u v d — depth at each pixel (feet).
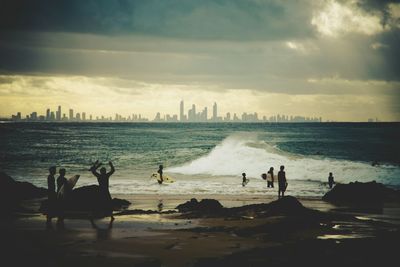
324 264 37.50
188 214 65.31
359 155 213.87
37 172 142.10
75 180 67.67
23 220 60.34
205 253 41.83
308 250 41.91
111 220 60.80
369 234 51.93
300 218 61.26
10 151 240.73
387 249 42.39
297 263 37.65
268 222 57.82
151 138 378.73
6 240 46.85
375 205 83.66
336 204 85.15
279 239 48.55
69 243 45.52
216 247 44.37
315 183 118.52
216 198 89.66
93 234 50.42
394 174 131.95
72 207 69.31
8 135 424.46
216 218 62.64
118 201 77.92
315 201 89.25
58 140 346.33
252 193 98.43
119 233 51.06
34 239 47.44
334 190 91.25
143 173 137.80
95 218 62.54
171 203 81.56
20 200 81.46
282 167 90.22
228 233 51.42
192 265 37.60
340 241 46.34
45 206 67.00
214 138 377.30
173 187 107.24
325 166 143.74
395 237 48.42
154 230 53.26
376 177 128.06
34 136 409.90
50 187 64.23
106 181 68.28
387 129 592.60
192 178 125.90
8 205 70.28
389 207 80.84
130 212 67.31
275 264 37.35
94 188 71.87
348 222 60.70
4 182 82.74
